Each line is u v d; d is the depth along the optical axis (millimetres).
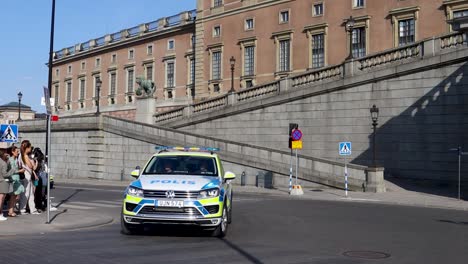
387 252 9805
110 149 40312
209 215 10602
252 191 27750
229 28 52656
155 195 10594
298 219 15141
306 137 34438
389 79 31094
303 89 34594
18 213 15062
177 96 62656
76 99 83375
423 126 29719
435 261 8969
